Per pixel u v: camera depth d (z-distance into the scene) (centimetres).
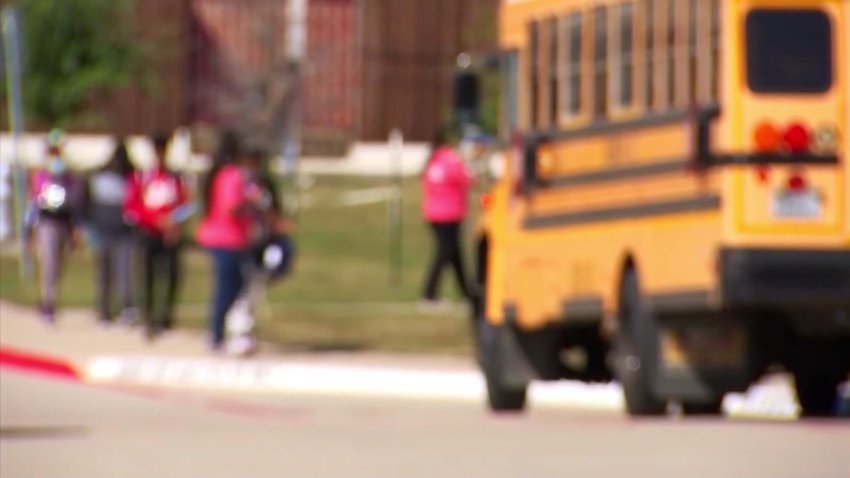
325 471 3388
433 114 14188
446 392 6188
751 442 3916
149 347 6881
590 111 4994
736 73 4594
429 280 7962
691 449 3772
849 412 5119
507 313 5325
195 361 6419
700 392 4738
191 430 4359
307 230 10419
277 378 6350
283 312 7975
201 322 7638
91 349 6756
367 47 14162
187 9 13562
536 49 5219
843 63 4609
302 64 13738
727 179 4578
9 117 12612
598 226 4947
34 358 6469
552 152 5138
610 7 4938
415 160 13762
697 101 4656
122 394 5847
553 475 3322
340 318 7831
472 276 9138
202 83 13538
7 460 3622
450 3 14225
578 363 6500
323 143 13112
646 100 4803
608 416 5222
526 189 5231
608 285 4906
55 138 7269
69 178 7281
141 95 13525
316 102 14088
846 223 4594
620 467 3441
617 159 4888
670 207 4719
